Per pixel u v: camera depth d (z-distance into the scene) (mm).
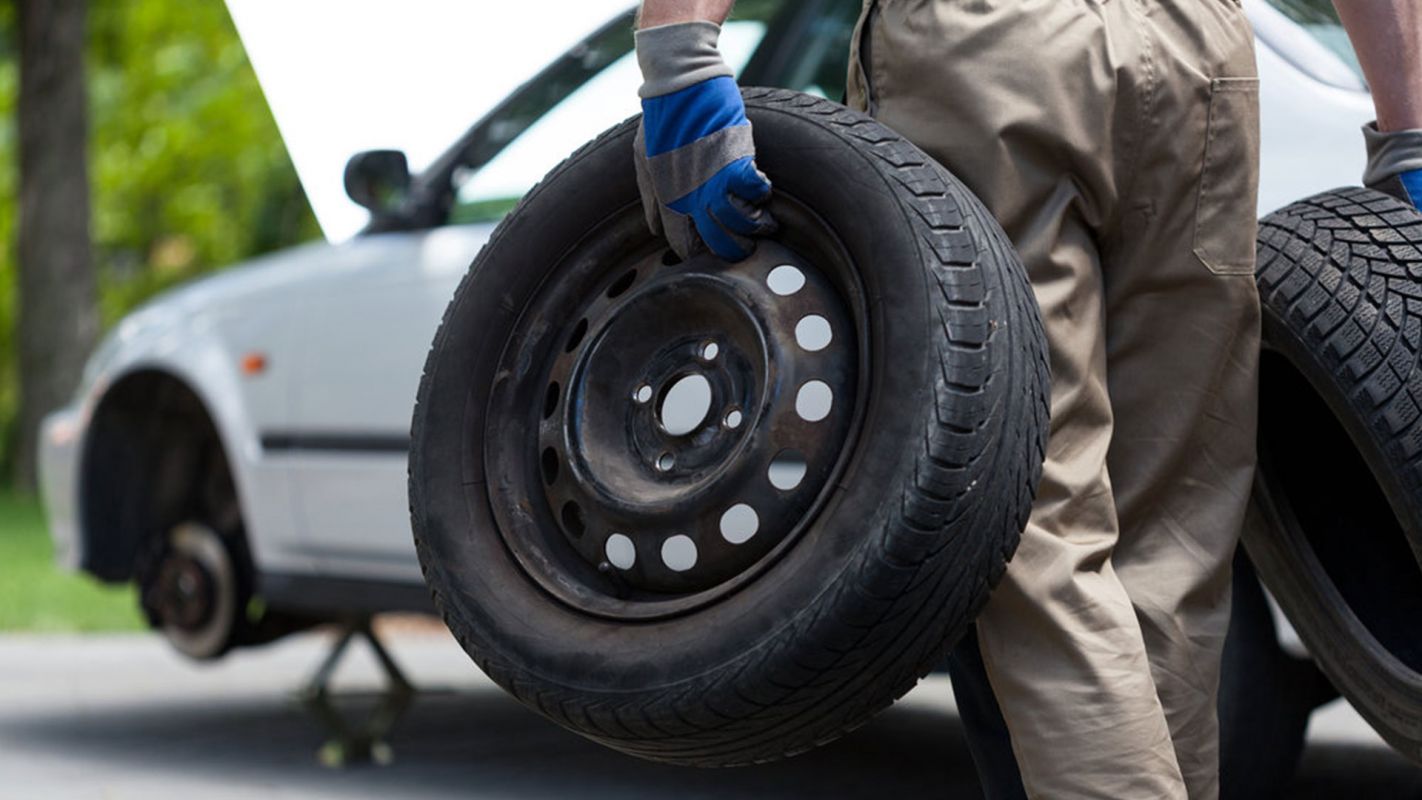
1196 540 2400
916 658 2086
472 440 2367
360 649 7996
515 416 2369
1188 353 2354
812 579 2049
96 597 9367
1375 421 2402
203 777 5121
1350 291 2449
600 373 2307
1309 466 2693
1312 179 3568
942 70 2229
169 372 5906
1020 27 2215
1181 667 2352
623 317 2305
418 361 5121
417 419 2404
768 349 2172
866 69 2326
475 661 2281
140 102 26672
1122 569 2393
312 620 6211
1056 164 2225
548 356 2383
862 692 2092
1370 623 2615
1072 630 2193
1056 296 2238
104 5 25781
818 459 2127
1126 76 2232
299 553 5512
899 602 2027
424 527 2357
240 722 6082
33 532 13070
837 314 2174
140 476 6227
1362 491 2654
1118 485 2383
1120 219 2299
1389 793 4445
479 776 5117
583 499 2256
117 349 6227
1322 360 2447
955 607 2072
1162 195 2293
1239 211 2336
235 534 6074
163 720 6129
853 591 2018
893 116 2277
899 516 2010
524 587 2281
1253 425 2426
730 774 5094
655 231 2301
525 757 5387
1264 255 2533
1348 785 4539
